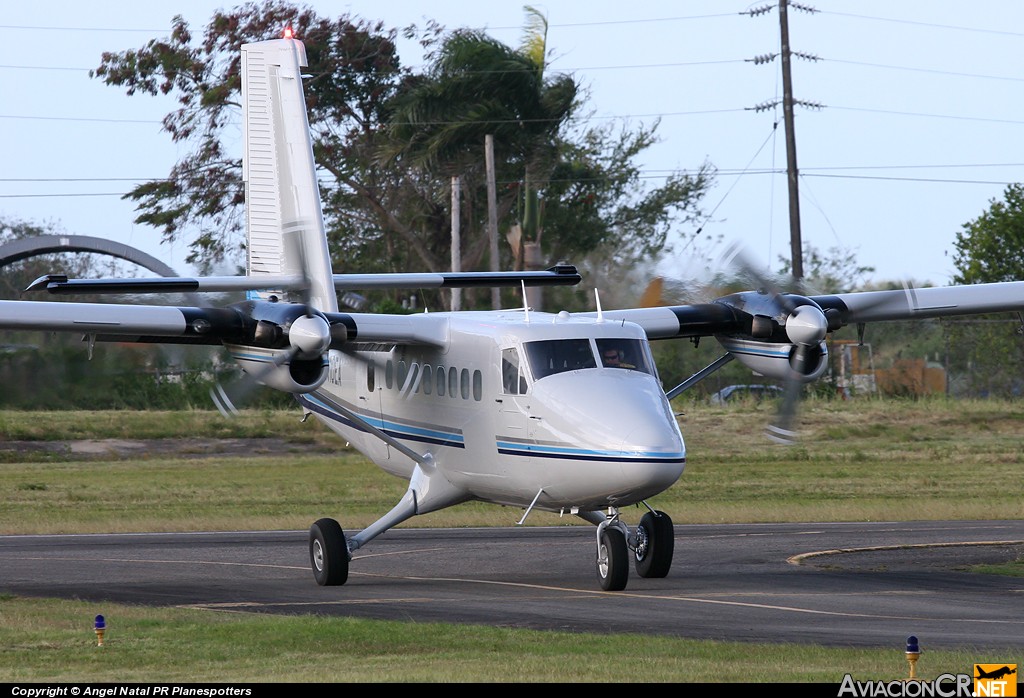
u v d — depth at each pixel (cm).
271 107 7775
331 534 6141
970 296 7112
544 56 18388
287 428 14738
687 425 15312
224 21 19700
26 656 4003
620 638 4256
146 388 9888
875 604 5284
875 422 15312
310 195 7331
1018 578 6266
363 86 19700
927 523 9075
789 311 6475
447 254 19250
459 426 6244
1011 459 13112
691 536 8325
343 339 6138
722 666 3769
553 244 19650
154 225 19700
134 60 19688
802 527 8925
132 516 9819
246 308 6228
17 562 7169
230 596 5716
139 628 4509
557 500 5803
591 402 5612
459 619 4856
